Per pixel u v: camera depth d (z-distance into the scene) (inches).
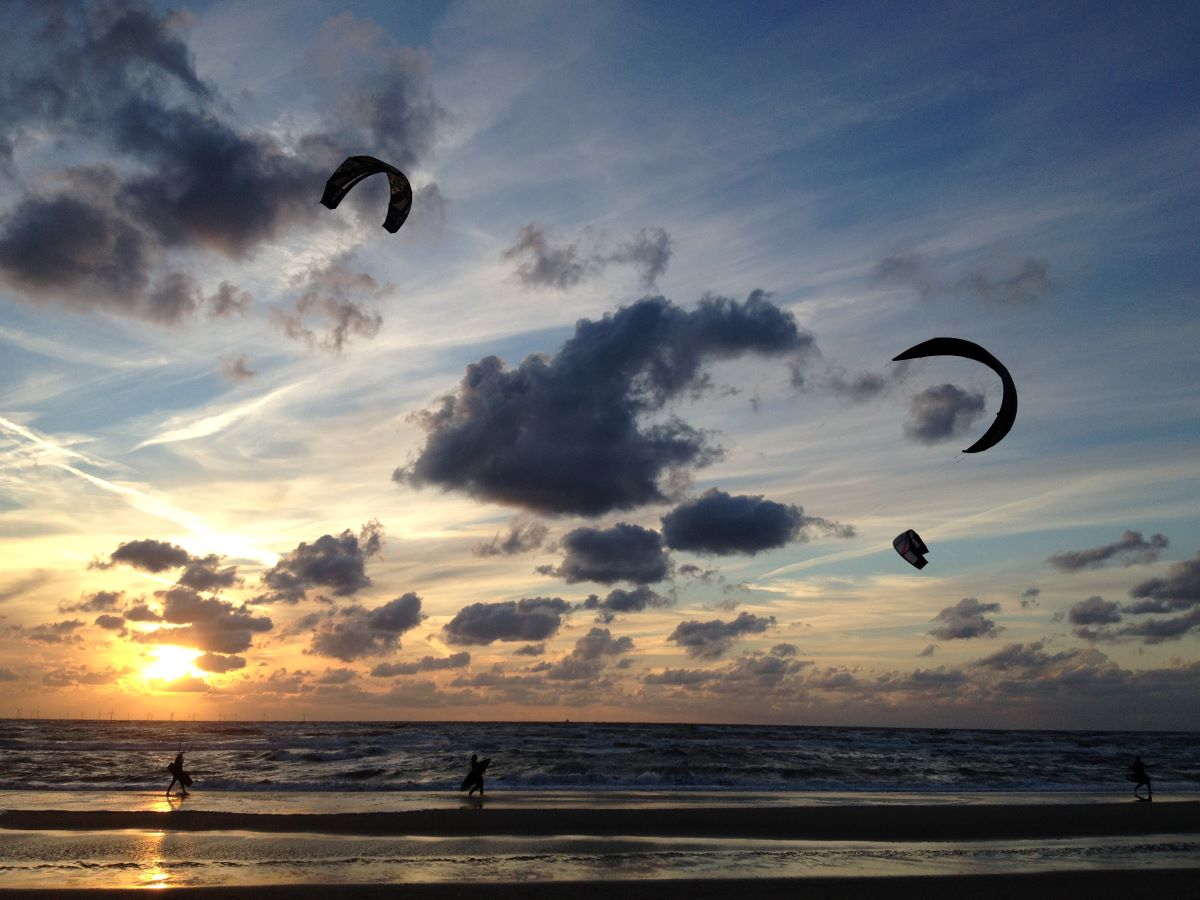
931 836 868.6
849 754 2306.8
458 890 576.1
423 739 3102.9
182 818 904.9
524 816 943.7
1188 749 3289.9
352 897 554.9
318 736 3393.2
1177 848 823.7
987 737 4911.4
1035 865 713.6
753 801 1221.7
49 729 4222.4
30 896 549.0
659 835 848.3
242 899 546.9
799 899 563.5
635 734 3978.8
